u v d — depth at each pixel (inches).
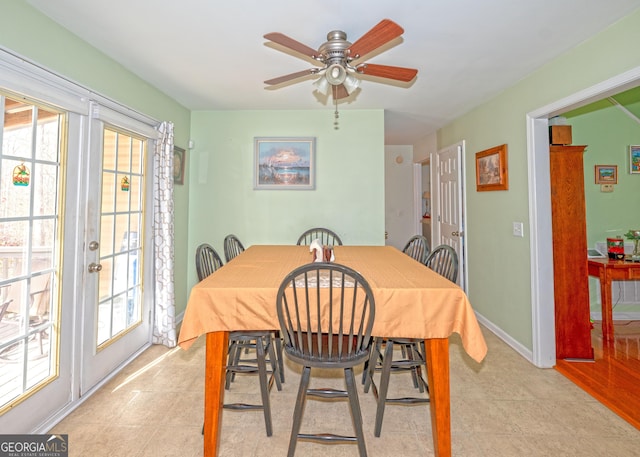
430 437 67.8
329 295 59.9
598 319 133.8
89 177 82.4
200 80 108.6
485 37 80.6
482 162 130.3
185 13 70.6
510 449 63.6
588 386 86.0
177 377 90.7
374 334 60.5
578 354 100.4
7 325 63.2
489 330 126.8
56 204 73.8
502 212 117.8
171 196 114.5
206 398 60.9
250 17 72.3
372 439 67.1
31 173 67.6
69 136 76.3
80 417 72.9
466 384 87.7
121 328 98.9
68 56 75.8
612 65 74.0
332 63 70.8
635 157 130.6
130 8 68.5
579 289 100.0
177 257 134.3
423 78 106.2
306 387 58.8
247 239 144.6
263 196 144.7
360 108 140.2
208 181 144.6
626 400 79.5
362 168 143.0
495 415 74.2
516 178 109.0
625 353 105.5
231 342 84.4
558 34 78.6
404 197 236.5
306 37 80.8
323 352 60.9
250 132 143.6
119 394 82.2
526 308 103.8
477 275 137.3
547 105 93.7
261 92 120.7
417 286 62.3
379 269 79.3
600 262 116.4
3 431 60.6
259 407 66.8
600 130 130.9
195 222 144.9
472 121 141.4
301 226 144.6
